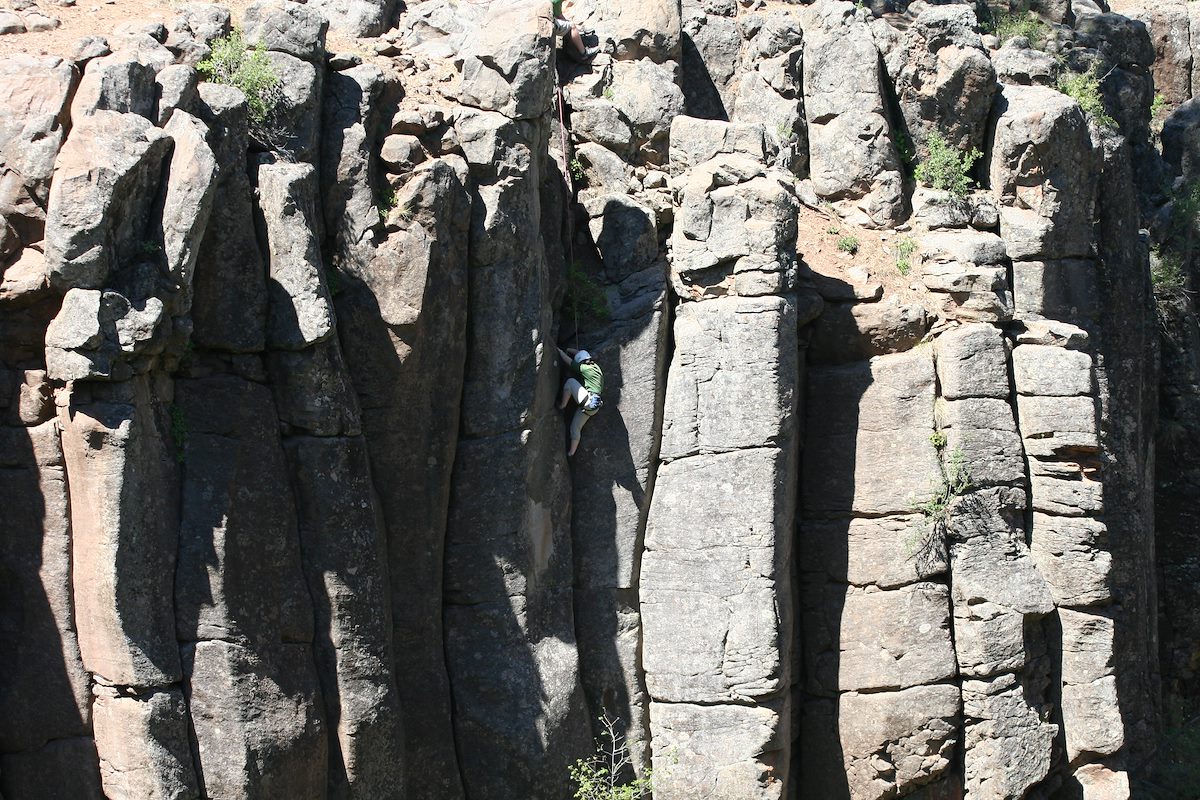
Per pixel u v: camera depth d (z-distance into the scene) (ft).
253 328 49.26
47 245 43.78
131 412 44.93
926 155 71.82
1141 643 76.54
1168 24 106.52
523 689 56.80
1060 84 80.02
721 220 60.13
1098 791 64.44
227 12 53.98
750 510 59.41
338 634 50.72
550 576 58.75
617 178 64.23
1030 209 71.10
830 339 65.46
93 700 46.44
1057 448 64.39
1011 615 63.16
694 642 59.77
